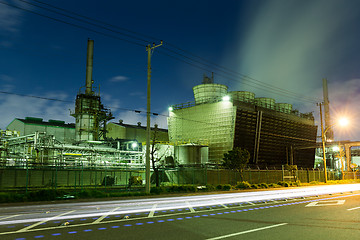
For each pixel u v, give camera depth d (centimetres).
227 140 6003
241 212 1448
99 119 6825
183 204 1853
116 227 1042
